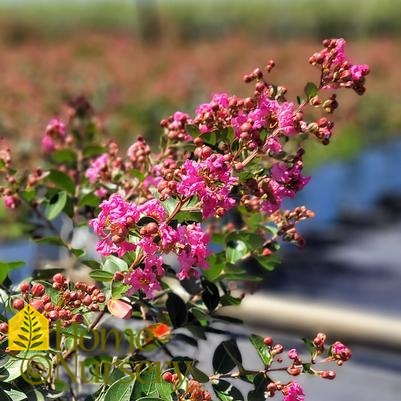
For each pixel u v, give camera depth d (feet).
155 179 6.02
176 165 5.56
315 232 26.81
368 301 21.99
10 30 96.84
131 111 25.89
